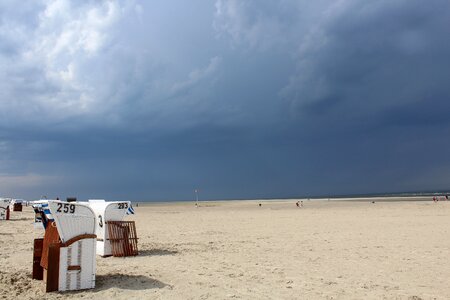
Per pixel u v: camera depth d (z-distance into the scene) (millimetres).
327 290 8508
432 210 38812
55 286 8125
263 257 12984
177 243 16734
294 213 39625
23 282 8984
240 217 34750
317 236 19047
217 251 14391
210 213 43156
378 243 16188
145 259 12609
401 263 11758
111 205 13562
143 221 30578
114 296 7812
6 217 30938
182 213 44188
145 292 8125
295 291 8414
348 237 18406
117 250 13133
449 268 10945
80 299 7566
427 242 16297
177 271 10516
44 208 9383
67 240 8258
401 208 43969
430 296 8016
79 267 8328
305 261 12195
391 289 8602
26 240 17281
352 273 10352
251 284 9039
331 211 41719
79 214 8422
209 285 8875
